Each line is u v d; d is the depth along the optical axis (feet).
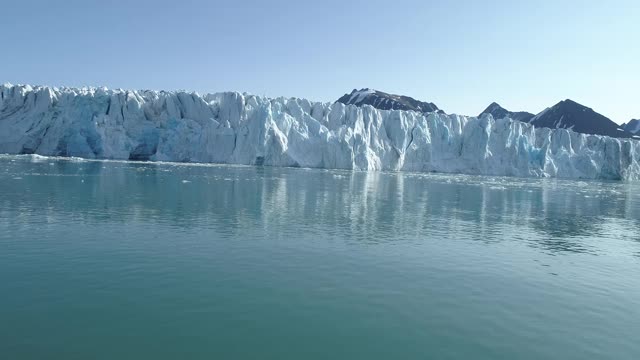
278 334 36.42
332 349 34.24
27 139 309.42
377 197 136.98
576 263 62.95
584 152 381.19
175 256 57.88
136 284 46.78
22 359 31.12
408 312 41.88
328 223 85.35
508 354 34.30
